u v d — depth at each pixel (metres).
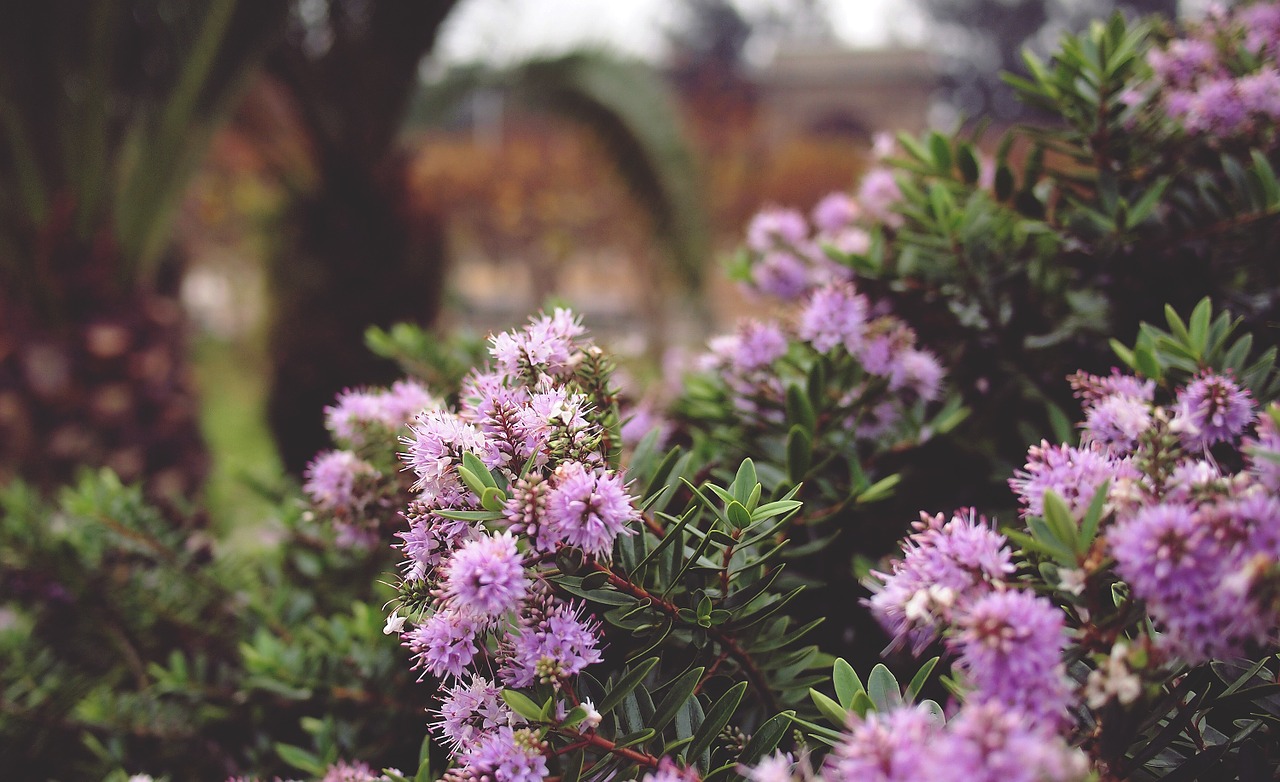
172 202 1.82
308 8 2.08
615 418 0.53
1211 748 0.45
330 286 2.24
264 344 2.34
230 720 0.68
